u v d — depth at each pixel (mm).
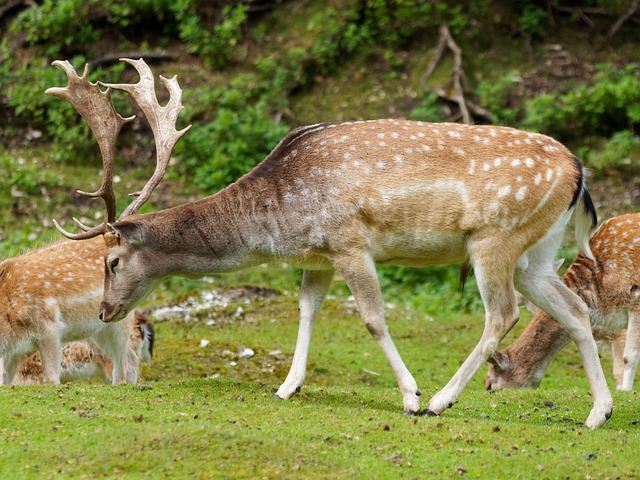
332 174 9375
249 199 9664
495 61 25938
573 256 18844
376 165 9289
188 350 14578
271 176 9656
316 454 7777
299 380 9906
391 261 9656
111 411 8664
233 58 25891
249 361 14289
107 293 9891
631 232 13258
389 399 10211
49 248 12172
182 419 8477
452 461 7918
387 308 18156
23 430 8023
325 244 9391
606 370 15336
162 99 24422
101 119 10273
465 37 26141
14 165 22250
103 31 26062
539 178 9195
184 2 25984
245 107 24266
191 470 7297
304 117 24672
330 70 25938
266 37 26562
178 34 26359
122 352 12359
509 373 13633
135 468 7309
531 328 13695
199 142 22828
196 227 9758
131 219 9828
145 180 22578
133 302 9922
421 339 16109
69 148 22781
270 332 16016
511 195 9117
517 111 24594
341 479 7336
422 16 26562
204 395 9672
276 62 25750
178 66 25766
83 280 11883
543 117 23859
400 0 26734
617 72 24969
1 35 26156
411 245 9352
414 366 14727
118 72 24438
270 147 22719
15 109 23625
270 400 9586
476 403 10445
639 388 14242
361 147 9414
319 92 25500
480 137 9375
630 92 23844
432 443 8320
